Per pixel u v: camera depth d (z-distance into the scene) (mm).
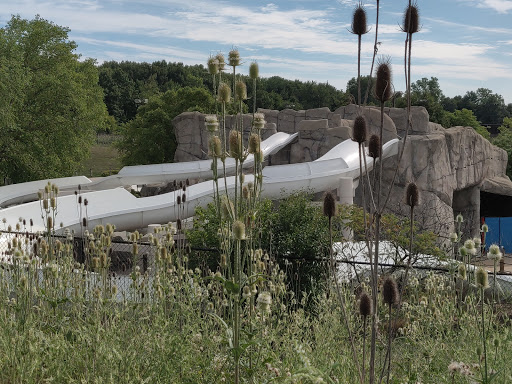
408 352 4344
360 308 2732
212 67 3344
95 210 14461
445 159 24875
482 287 2924
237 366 3012
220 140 3188
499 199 35156
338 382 3246
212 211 9852
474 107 113500
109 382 3318
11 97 24250
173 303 4445
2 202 19938
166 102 37375
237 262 3006
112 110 75562
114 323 3959
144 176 23016
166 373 3551
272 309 4746
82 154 30484
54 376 3514
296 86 86875
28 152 27250
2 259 5762
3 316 4180
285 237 9172
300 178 16984
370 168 19281
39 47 28891
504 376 3375
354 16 2596
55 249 5680
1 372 3514
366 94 2604
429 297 5613
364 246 9922
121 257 7887
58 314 4414
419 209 20078
